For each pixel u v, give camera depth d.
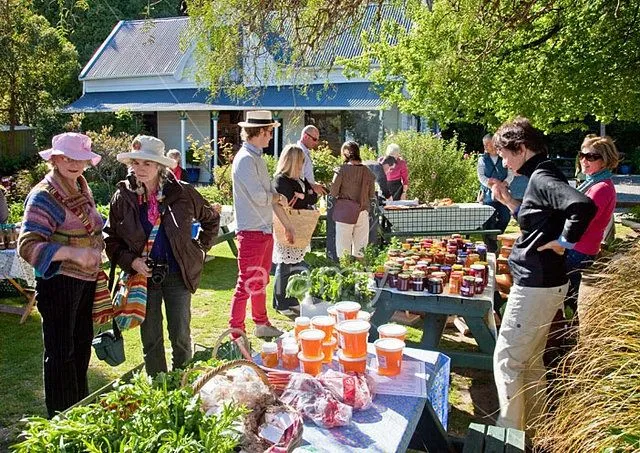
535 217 3.04
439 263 4.61
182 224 3.51
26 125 21.81
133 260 3.39
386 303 4.07
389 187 9.24
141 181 3.42
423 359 2.71
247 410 1.71
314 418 2.03
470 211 7.17
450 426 3.73
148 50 24.98
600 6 7.65
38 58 17.53
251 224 4.66
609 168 4.00
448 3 4.73
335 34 3.86
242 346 2.32
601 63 8.06
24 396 4.11
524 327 3.10
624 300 2.54
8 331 5.51
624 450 1.80
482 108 9.41
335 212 6.59
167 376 1.97
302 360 2.36
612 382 2.04
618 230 10.55
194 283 3.61
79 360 3.35
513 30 5.57
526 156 3.15
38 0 4.63
